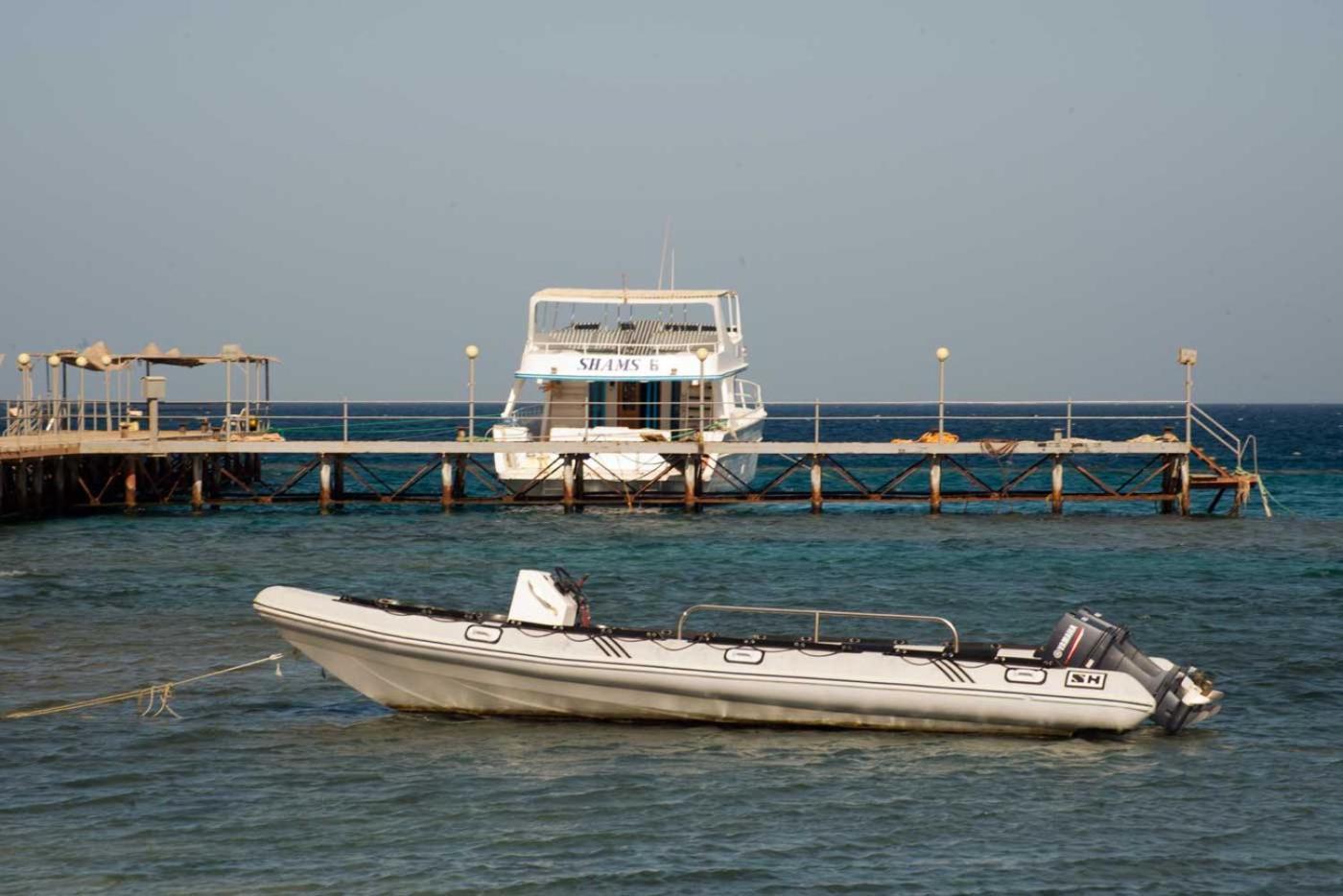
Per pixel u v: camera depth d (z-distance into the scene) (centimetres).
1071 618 2842
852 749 2686
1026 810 2380
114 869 2117
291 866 2130
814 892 2053
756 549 5559
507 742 2739
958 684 2733
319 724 2858
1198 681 2795
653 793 2448
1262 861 2167
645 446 6406
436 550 5453
